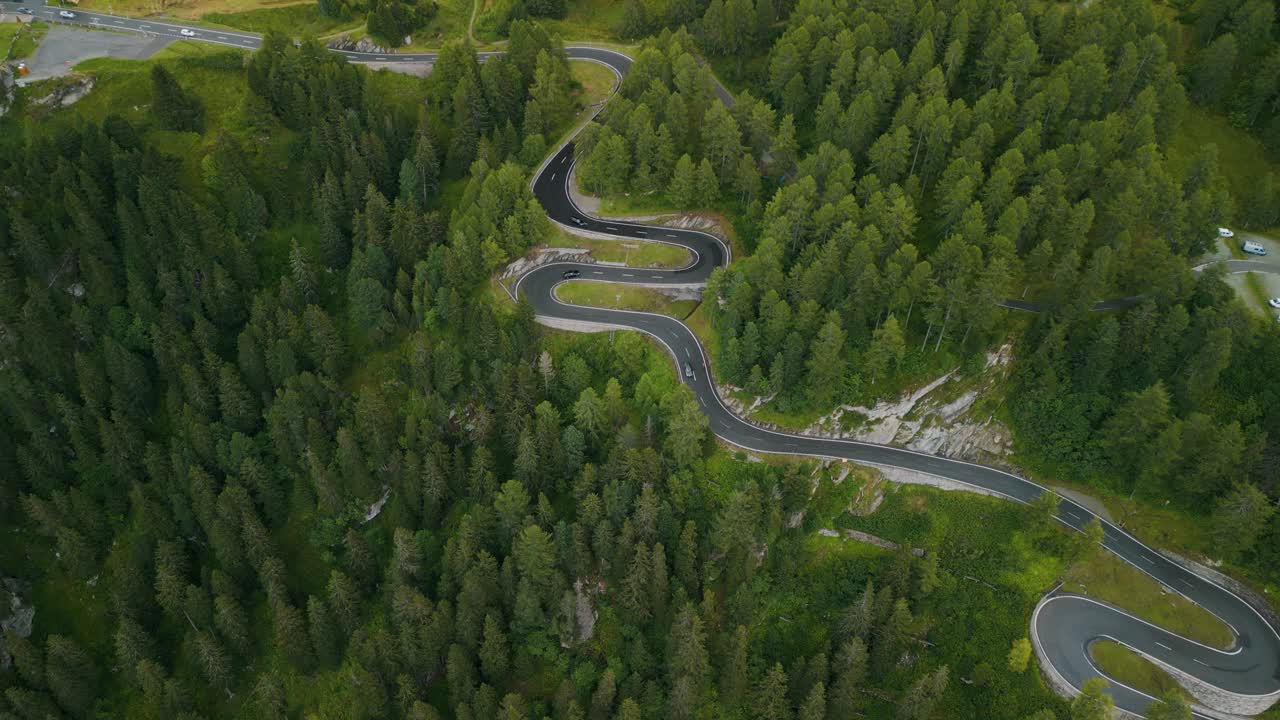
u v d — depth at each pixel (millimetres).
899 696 139000
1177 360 150500
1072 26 188500
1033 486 154625
